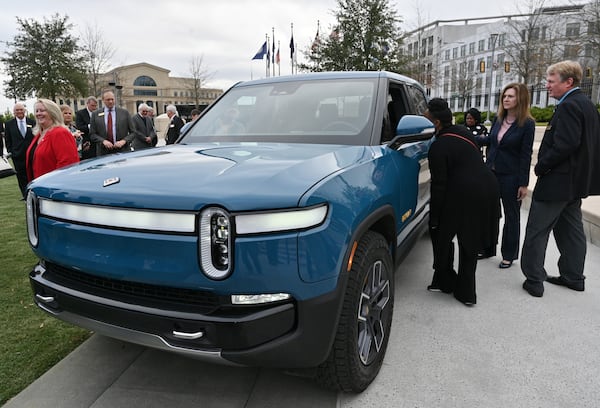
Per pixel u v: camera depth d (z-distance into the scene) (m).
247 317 1.71
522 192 4.14
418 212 3.51
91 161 2.40
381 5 25.22
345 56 25.73
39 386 2.37
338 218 1.86
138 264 1.78
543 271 3.66
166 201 1.72
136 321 1.83
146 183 1.85
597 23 24.03
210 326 1.72
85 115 8.59
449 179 3.28
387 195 2.39
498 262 4.56
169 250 1.72
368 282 2.27
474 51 62.66
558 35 31.97
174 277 1.73
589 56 26.67
